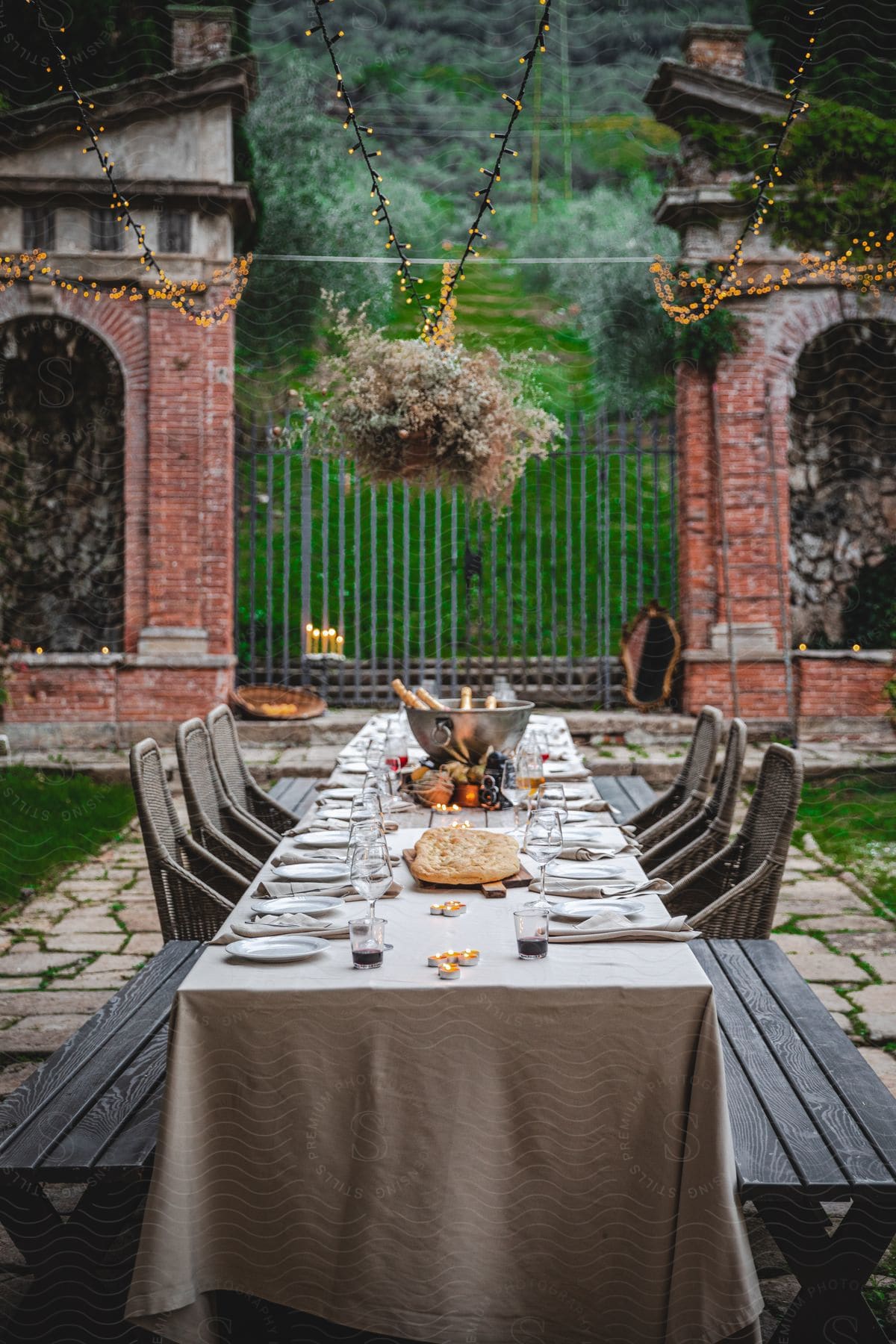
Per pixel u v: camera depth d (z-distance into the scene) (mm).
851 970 4996
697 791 5055
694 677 10742
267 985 2424
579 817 4191
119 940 5469
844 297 10688
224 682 10570
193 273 10555
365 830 3143
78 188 10406
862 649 11820
